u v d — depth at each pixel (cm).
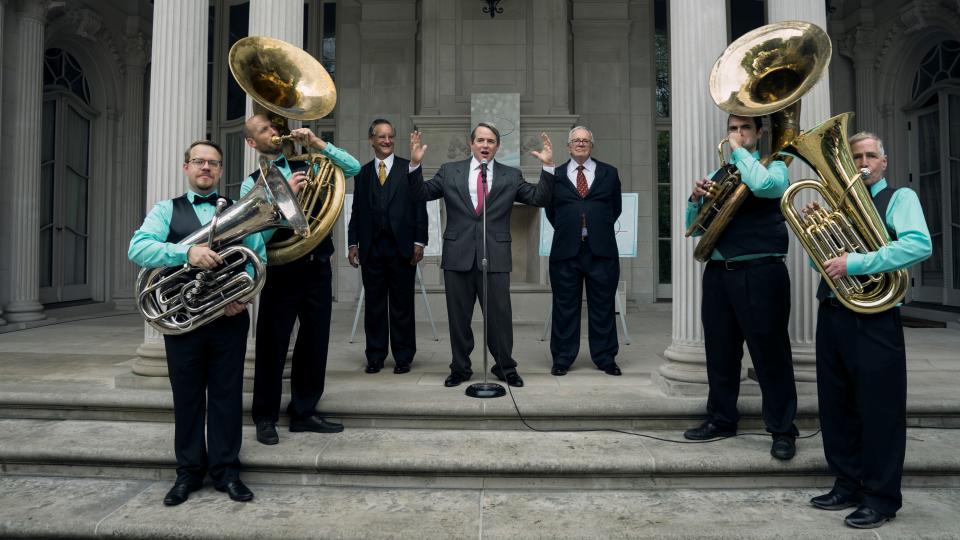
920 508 260
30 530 246
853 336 243
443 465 287
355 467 289
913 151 819
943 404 334
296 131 286
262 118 293
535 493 284
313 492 283
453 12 862
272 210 253
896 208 239
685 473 285
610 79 909
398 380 402
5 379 397
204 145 277
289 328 313
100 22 857
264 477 292
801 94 255
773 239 283
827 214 249
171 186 382
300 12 393
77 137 877
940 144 773
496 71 861
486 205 386
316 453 294
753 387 341
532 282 816
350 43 916
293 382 326
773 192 269
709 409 320
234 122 950
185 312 262
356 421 338
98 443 310
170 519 250
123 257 916
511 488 288
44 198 819
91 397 349
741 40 284
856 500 257
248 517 253
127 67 924
